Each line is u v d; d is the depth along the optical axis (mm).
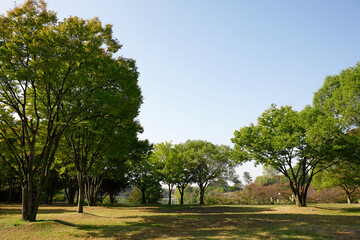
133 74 16484
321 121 20438
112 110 13828
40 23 12586
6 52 11758
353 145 20172
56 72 12891
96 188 29750
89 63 13242
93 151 20172
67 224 13219
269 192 44625
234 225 13625
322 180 29031
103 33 14320
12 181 36844
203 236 10578
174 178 37250
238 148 27484
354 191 35094
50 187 38969
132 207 29109
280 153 24094
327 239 9414
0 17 12203
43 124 16375
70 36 12711
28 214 13141
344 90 19734
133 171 39469
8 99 13180
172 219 16281
